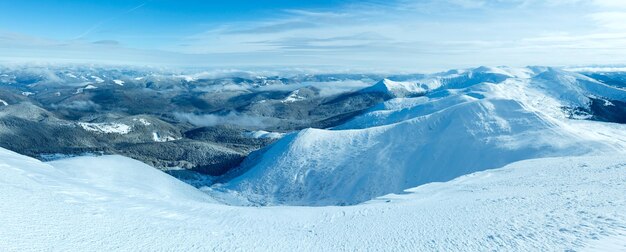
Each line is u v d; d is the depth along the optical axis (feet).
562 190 105.91
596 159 175.83
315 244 74.38
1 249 49.44
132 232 71.26
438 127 472.44
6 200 72.79
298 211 125.08
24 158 170.19
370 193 375.25
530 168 179.42
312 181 412.57
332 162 441.27
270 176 437.17
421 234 76.43
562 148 354.33
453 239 68.95
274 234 84.28
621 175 120.37
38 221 64.90
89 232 65.62
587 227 62.90
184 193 244.83
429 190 165.89
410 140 457.27
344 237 80.43
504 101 488.44
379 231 84.02
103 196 109.19
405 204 128.06
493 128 436.76
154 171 272.51
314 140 503.61
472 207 99.71
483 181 163.63
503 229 70.44
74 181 137.08
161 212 100.58
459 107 489.67
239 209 125.18
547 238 60.75
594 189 100.73
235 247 69.46
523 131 420.36
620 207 74.13
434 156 408.46
